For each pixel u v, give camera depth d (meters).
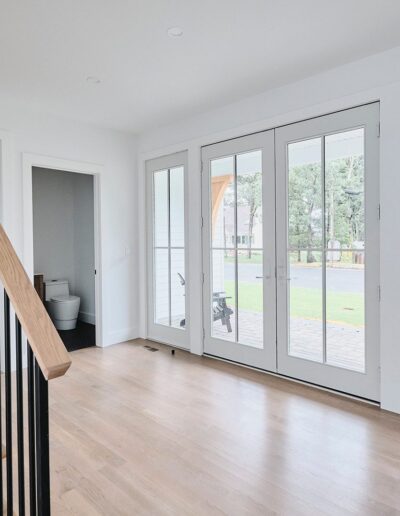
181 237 4.11
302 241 3.12
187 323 4.07
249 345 3.52
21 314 0.97
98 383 3.17
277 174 3.23
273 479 1.89
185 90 3.21
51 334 0.96
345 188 2.86
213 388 3.05
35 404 0.98
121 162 4.41
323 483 1.85
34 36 2.33
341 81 2.80
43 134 3.74
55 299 5.17
